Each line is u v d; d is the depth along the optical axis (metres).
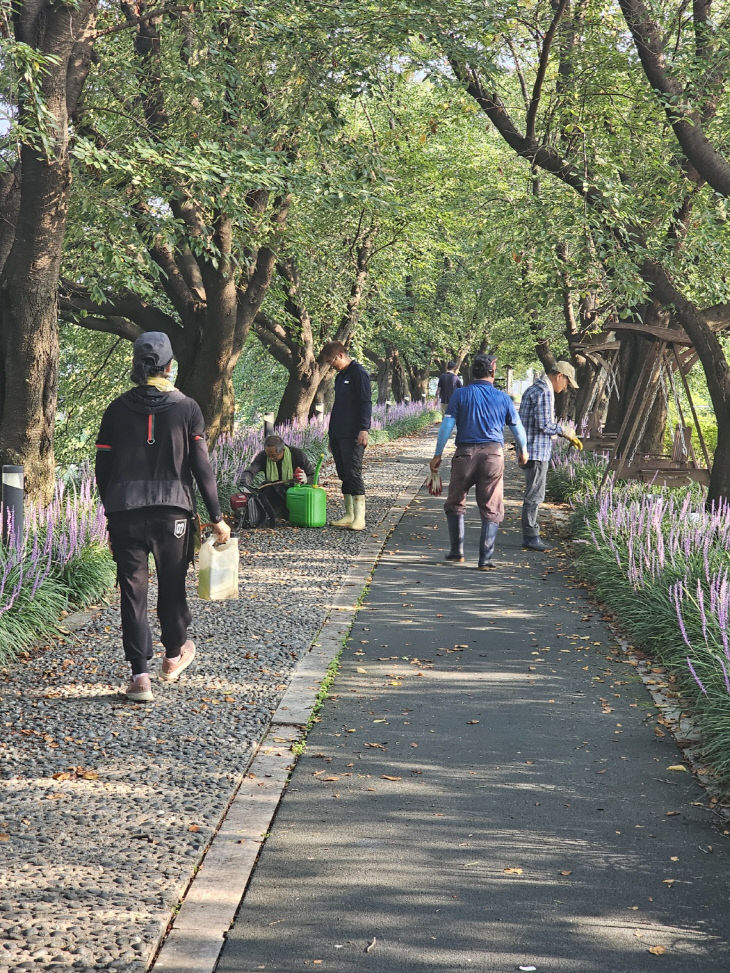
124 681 6.79
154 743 5.63
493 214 21.98
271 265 16.81
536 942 3.70
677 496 13.80
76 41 9.48
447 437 11.48
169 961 3.51
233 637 8.03
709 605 7.52
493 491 11.34
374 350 46.06
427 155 21.67
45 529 9.17
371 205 12.29
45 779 5.09
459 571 11.23
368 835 4.59
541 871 4.28
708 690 6.01
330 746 5.76
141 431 6.31
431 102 23.45
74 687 6.64
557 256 15.07
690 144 12.52
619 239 13.87
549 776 5.36
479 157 26.16
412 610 9.26
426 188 22.20
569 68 15.21
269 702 6.45
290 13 11.44
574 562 11.43
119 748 5.53
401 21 11.73
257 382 42.59
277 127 13.15
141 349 6.37
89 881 4.03
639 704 6.61
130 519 6.28
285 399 23.53
